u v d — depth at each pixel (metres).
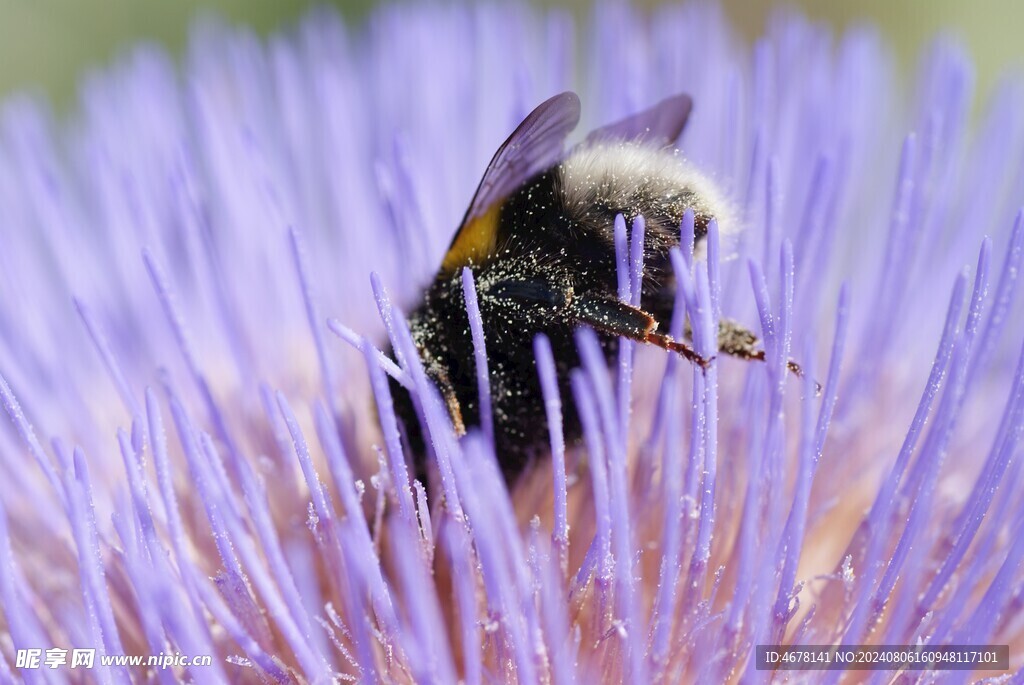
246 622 0.12
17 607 0.11
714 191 0.12
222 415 0.12
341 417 0.12
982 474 0.11
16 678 0.12
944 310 0.13
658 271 0.12
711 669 0.11
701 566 0.11
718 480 0.12
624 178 0.12
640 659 0.11
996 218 0.13
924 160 0.13
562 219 0.12
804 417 0.11
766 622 0.11
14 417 0.11
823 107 0.13
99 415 0.13
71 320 0.13
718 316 0.11
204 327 0.13
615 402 0.12
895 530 0.12
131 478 0.11
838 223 0.13
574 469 0.12
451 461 0.11
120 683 0.11
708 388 0.11
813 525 0.12
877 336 0.12
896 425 0.13
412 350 0.11
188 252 0.13
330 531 0.12
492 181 0.12
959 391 0.11
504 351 0.12
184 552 0.11
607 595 0.11
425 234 0.13
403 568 0.11
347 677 0.11
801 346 0.12
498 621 0.11
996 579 0.11
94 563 0.11
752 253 0.13
